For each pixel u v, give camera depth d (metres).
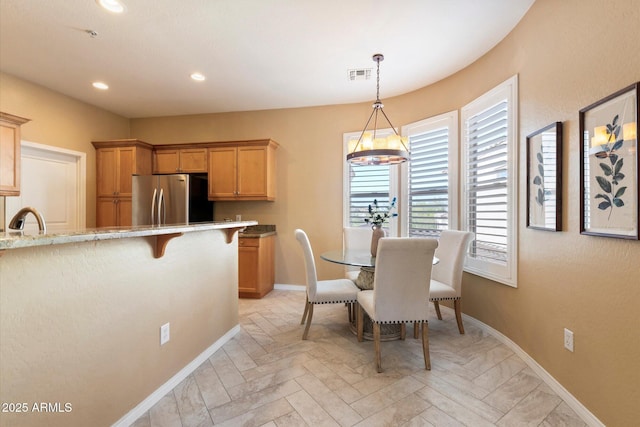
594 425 1.65
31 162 3.72
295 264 4.57
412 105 3.93
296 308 3.70
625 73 1.48
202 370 2.26
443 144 3.55
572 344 1.84
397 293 2.23
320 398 1.91
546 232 2.13
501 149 2.75
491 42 2.80
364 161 3.05
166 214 4.14
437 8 2.34
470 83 3.21
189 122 4.84
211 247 2.57
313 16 2.42
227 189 4.38
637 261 1.41
